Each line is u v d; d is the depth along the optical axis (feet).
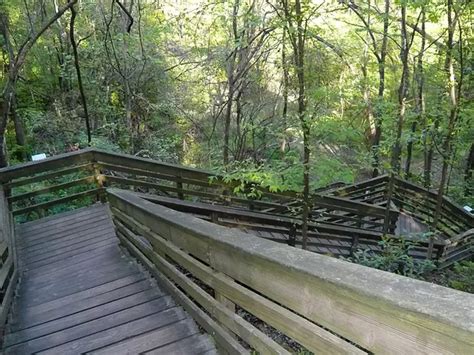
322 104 18.74
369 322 3.37
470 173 41.88
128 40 35.12
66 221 18.90
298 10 17.42
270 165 19.56
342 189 28.07
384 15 25.44
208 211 17.11
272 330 13.42
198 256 7.61
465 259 27.37
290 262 4.49
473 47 21.24
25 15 38.11
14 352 9.50
